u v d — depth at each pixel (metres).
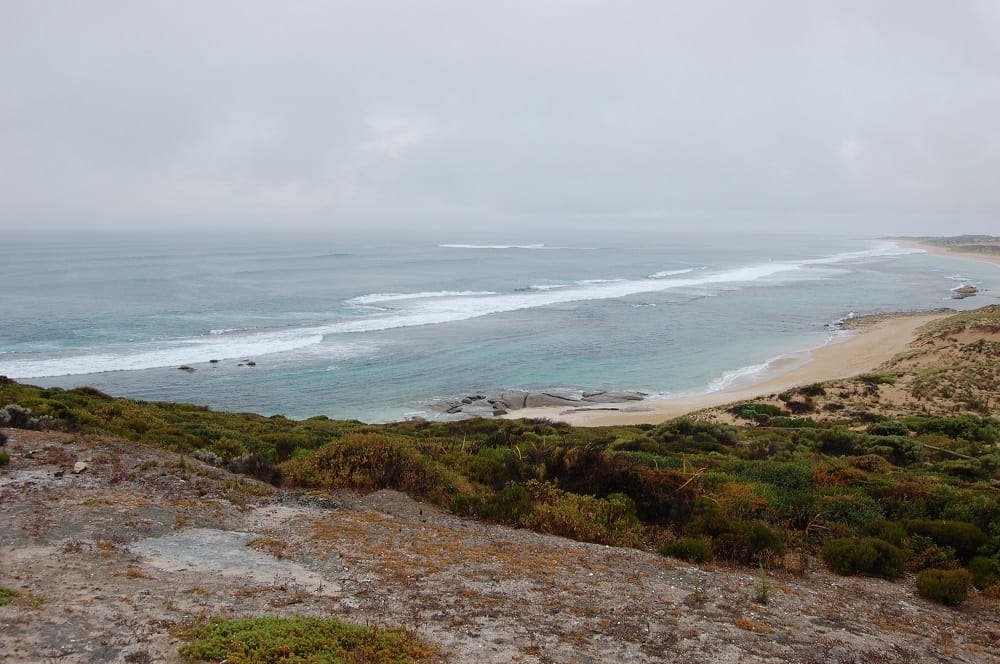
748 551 10.62
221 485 12.08
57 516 9.19
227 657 5.62
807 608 8.26
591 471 14.41
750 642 6.95
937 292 99.06
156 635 6.03
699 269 143.50
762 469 17.50
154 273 110.88
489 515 12.23
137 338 56.19
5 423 15.09
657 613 7.63
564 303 82.50
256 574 8.01
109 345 53.03
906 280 118.56
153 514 9.80
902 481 16.42
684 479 14.50
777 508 13.48
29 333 56.94
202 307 73.88
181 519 9.77
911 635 7.66
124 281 97.44
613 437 26.86
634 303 83.25
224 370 46.53
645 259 178.50
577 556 9.98
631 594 8.25
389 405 40.00
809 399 37.69
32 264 128.00
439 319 68.50
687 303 83.75
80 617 6.28
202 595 7.14
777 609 8.11
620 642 6.73
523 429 28.89
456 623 6.91
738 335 62.91
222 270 119.38
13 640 5.73
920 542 11.32
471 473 15.18
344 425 28.14
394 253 182.00
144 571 7.70
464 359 51.78
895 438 25.67
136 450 14.01
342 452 14.56
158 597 6.95
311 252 180.25
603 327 65.69
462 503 12.59
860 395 38.06
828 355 53.69
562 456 15.09
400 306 77.62
